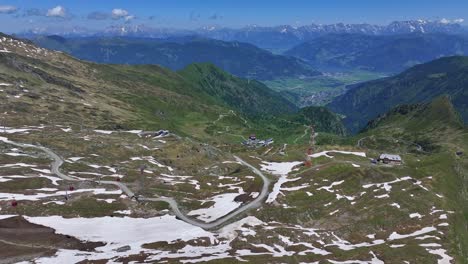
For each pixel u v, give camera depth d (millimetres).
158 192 178125
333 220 164125
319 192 182625
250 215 160125
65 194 162125
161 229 143375
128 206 160000
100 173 193500
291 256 128750
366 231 157875
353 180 193250
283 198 176375
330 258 130875
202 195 181625
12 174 173000
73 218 144750
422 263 134375
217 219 155875
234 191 185250
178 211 161875
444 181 199500
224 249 131500
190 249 129375
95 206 155625
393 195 181125
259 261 121500
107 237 133500
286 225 156750
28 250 118375
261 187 187500
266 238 141625
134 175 194375
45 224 137250
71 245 125250
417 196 182000
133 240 132625
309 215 165875
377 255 136375
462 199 193125
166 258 119125
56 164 194500
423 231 158000
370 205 174250
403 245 146125
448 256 141000
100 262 114375
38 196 157500
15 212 142500
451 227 160500
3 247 118375
